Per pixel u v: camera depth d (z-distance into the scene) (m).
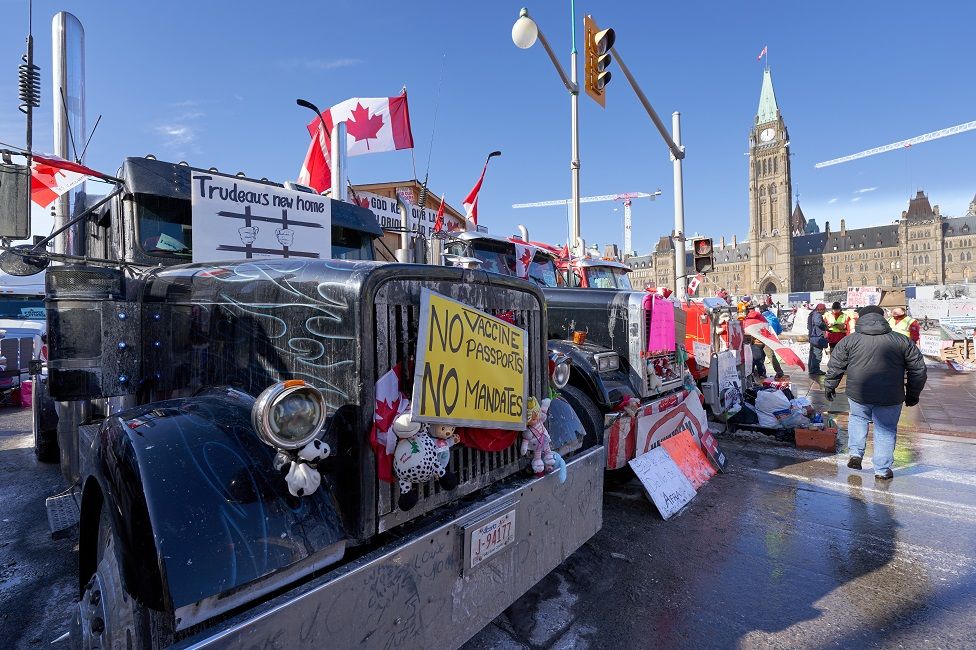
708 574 3.18
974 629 2.64
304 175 6.21
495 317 2.11
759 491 4.66
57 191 3.85
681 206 11.15
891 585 3.06
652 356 4.61
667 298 4.94
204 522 1.42
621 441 4.07
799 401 6.88
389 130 7.37
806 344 16.11
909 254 124.44
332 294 1.77
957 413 7.86
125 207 3.14
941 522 3.97
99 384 2.35
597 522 2.69
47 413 5.37
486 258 6.27
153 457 1.52
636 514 4.11
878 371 4.94
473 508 1.96
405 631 1.67
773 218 134.62
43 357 8.92
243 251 3.29
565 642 2.52
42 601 2.89
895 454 5.84
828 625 2.67
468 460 2.04
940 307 28.81
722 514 4.12
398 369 1.81
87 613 1.89
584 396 4.04
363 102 7.32
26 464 5.50
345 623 1.50
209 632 1.27
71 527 2.36
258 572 1.41
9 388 9.27
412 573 1.69
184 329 2.42
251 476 1.56
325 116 7.08
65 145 5.47
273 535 1.48
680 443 4.91
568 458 2.63
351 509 1.68
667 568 3.25
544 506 2.29
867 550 3.50
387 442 1.71
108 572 1.80
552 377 2.72
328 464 1.71
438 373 1.81
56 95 5.48
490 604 1.99
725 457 5.58
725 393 6.74
